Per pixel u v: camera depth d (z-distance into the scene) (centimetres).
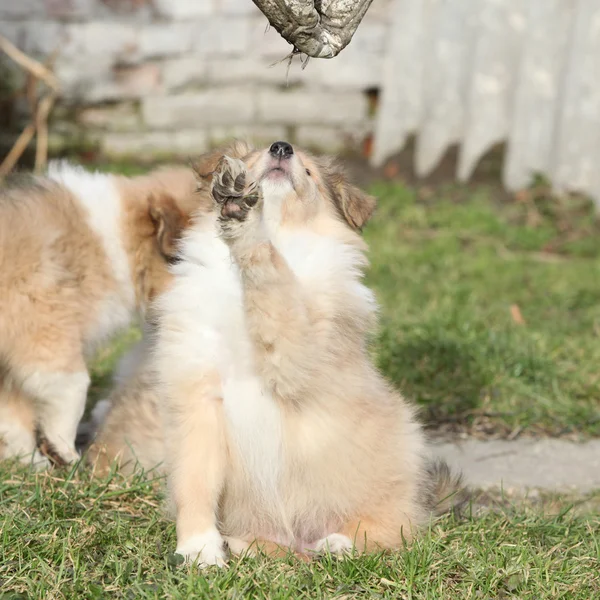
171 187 733
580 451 721
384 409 560
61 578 471
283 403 529
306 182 585
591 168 1368
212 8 1475
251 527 560
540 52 1382
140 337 798
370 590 473
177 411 537
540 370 845
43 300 659
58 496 560
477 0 1425
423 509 563
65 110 1466
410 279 1123
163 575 479
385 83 1480
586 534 554
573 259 1257
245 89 1493
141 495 575
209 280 547
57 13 1454
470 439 739
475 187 1436
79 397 672
